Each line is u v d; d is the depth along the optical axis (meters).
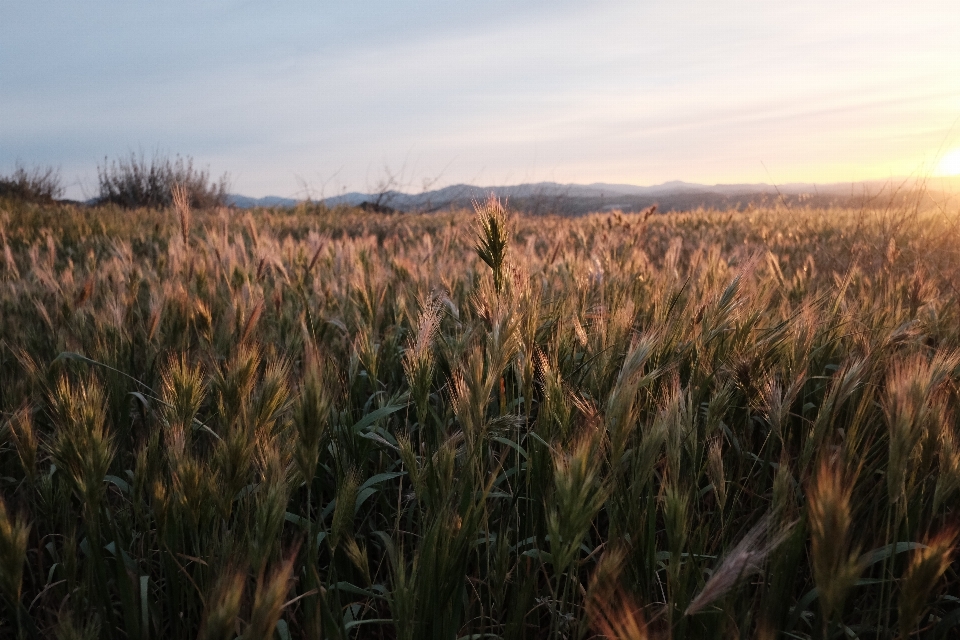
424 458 2.13
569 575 1.79
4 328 3.65
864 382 2.52
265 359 3.04
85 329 3.36
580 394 2.49
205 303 3.72
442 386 2.87
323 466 2.57
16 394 2.84
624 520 2.02
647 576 1.89
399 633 1.63
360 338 2.89
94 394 2.01
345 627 1.79
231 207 18.70
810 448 2.11
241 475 1.85
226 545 1.81
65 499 2.10
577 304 3.32
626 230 9.17
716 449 2.01
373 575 2.51
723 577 1.43
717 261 4.54
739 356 2.57
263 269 4.65
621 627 1.44
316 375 1.87
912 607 1.48
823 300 3.43
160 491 1.84
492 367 2.15
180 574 2.10
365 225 14.17
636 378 2.11
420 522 2.18
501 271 2.98
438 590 1.75
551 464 2.13
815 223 12.39
